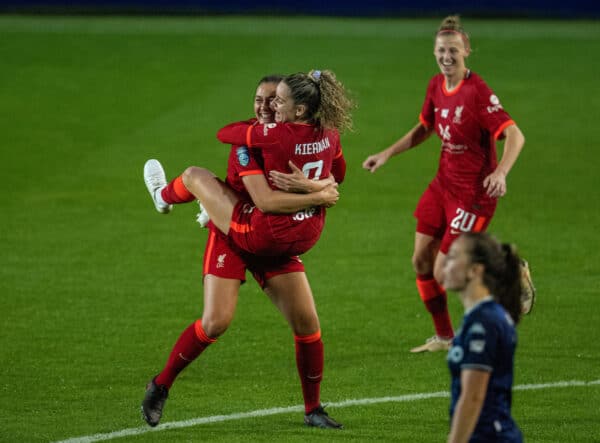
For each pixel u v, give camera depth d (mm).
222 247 21797
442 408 23734
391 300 33750
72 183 50750
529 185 50438
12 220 44250
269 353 28484
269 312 32344
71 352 28344
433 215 28578
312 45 82500
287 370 27062
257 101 21938
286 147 20406
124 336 29859
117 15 94188
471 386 14250
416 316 32062
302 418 23094
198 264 38062
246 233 21000
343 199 48188
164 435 21797
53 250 39781
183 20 92375
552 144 58375
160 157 56094
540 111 65250
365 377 26391
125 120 63500
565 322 30969
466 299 14797
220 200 21422
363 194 49156
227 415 23359
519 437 14672
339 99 20844
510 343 14516
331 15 95688
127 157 55844
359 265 37969
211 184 21688
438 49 27984
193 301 33500
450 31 27891
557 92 69625
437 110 28500
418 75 74000
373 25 90750
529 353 28109
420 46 82125
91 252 39531
